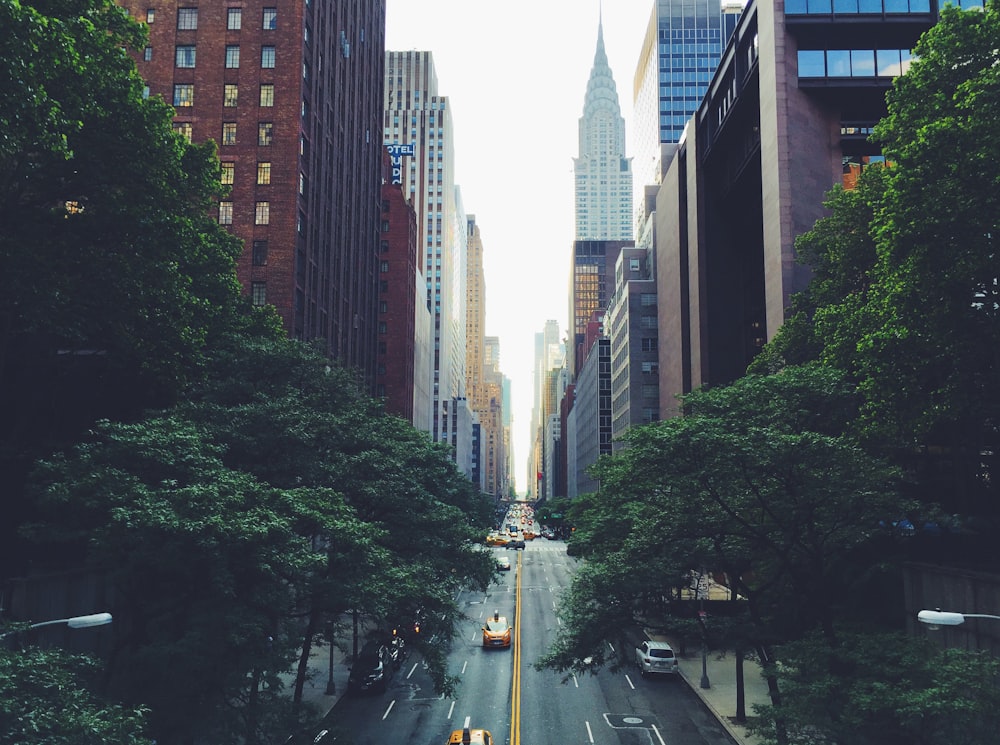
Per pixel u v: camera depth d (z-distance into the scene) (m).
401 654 43.38
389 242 122.56
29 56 16.64
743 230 78.94
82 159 23.05
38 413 30.62
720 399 26.31
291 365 32.16
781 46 57.56
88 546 20.41
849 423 28.00
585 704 36.38
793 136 56.75
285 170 61.53
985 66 23.81
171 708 19.12
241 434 26.09
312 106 66.75
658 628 29.14
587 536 37.91
